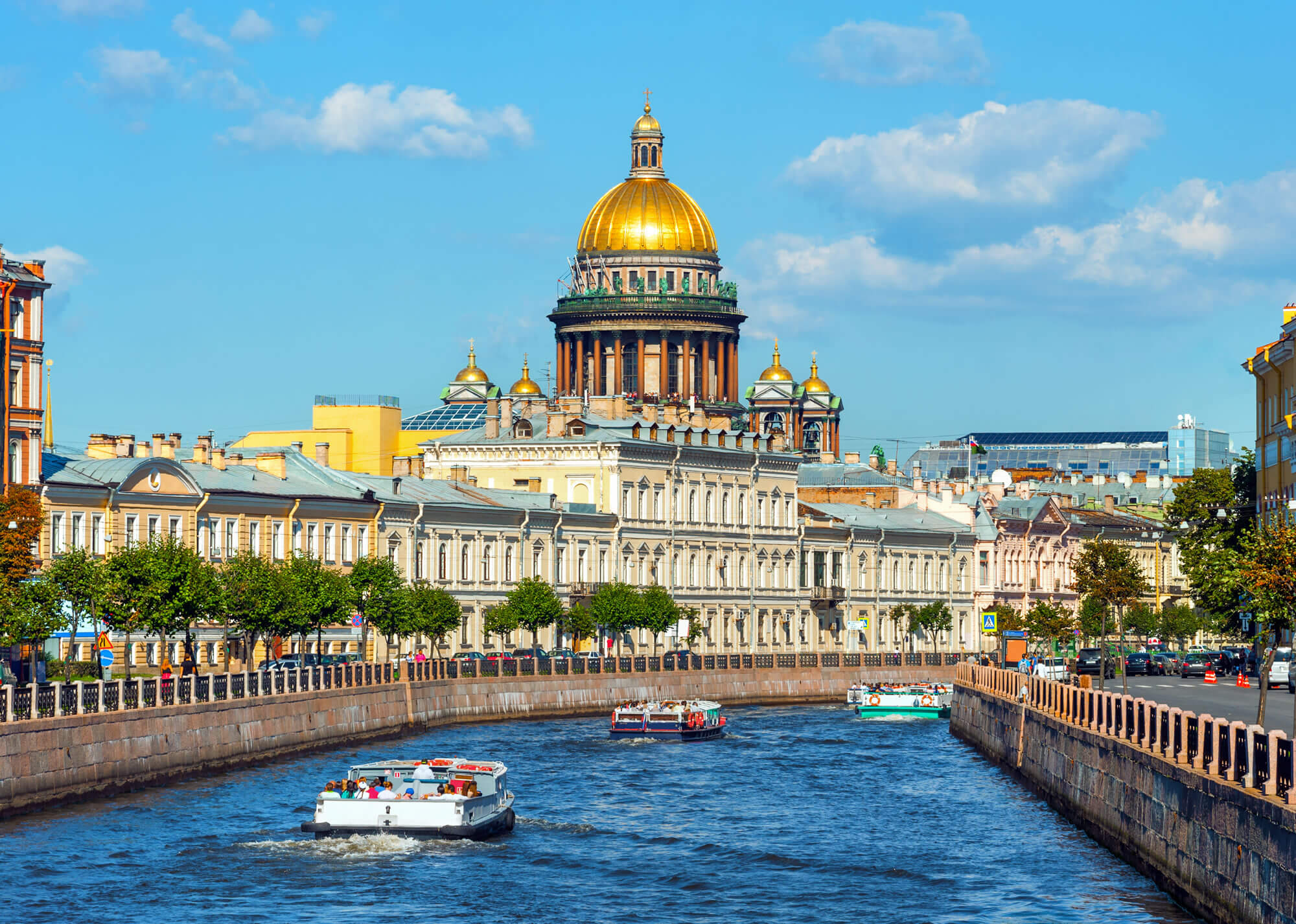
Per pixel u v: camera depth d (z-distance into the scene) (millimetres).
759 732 124688
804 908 59844
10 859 64312
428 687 118500
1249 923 45281
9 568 97875
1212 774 50250
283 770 89688
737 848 70500
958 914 58531
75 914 57750
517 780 92625
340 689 104000
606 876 64812
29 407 117250
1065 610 193000
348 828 68688
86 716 74812
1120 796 61781
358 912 58719
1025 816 77625
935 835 73375
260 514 133625
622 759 103438
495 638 153625
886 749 111312
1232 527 138125
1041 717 80812
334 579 117500
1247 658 141625
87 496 119875
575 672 136250
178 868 63969
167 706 82125
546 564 159875
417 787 71125
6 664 99375
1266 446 127750
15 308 116938
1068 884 60406
